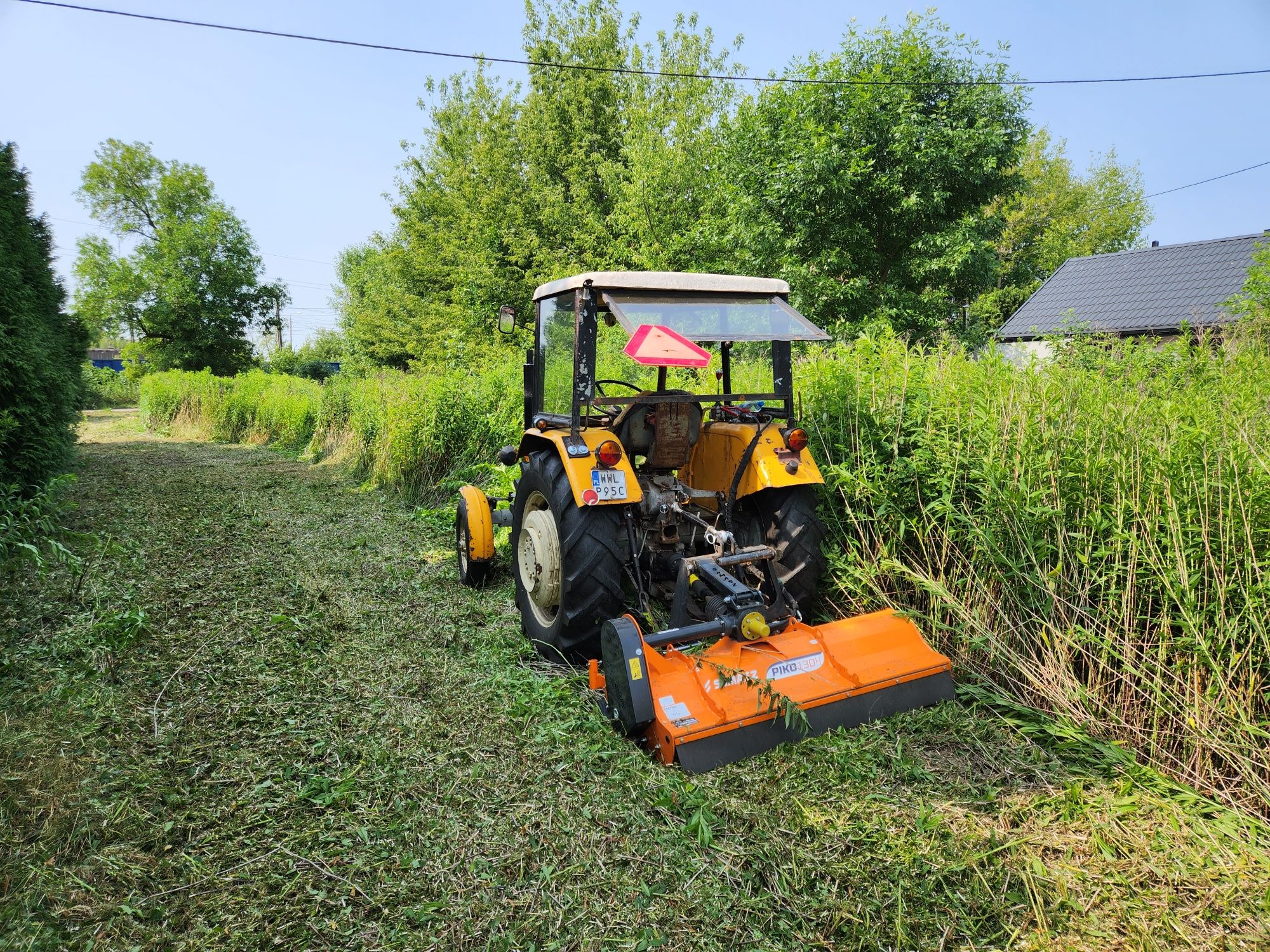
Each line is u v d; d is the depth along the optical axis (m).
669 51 20.02
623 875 2.19
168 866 2.23
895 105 11.34
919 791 2.54
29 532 4.99
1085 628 3.07
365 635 4.14
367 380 12.45
